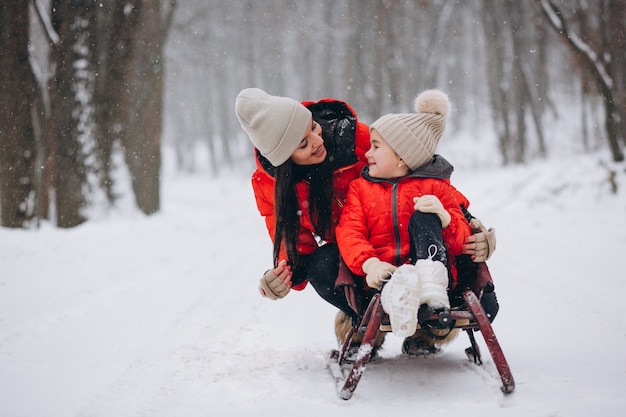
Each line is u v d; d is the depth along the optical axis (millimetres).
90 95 13273
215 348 4223
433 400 2967
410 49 35750
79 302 5789
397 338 4539
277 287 3592
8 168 11422
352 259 3275
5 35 11273
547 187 17297
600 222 11953
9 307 5496
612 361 3568
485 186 21219
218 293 6473
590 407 2734
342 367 3562
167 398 3125
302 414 2834
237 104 3734
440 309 2830
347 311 3623
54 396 3125
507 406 2826
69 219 12984
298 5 39844
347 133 3803
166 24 17312
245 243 11320
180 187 40906
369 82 36188
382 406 2914
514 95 30750
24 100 11523
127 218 13883
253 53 42500
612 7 16734
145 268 8148
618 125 17062
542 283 6590
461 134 45781
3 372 3531
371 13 35125
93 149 13391
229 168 51750
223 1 34312
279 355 4004
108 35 14086
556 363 3562
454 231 3299
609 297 5629
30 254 8641
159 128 16484
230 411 2908
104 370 3609
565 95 46094
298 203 3729
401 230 3371
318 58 46688
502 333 4523
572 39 16516
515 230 11992
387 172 3447
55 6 13117
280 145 3578
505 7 29297
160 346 4238
